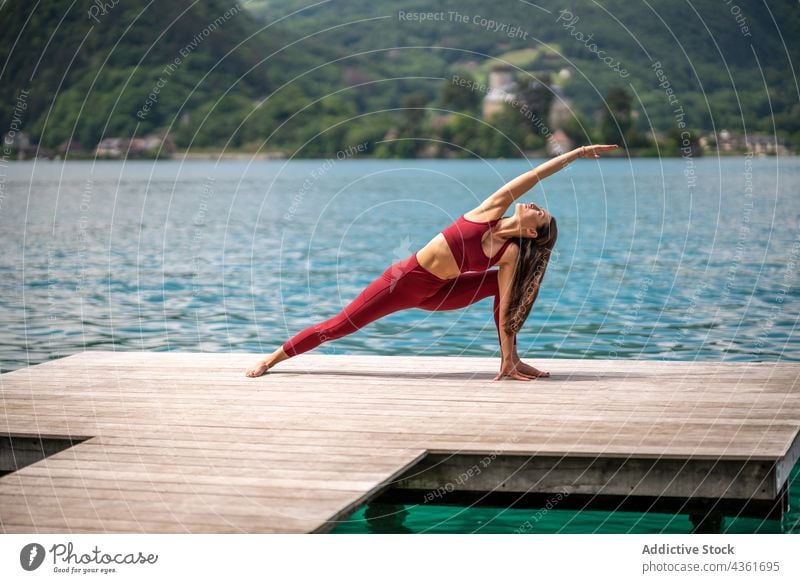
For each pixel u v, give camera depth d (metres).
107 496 3.75
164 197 29.81
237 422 4.89
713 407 5.12
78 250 15.80
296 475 3.99
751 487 4.16
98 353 6.99
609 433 4.58
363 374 6.14
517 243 5.61
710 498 4.29
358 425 4.80
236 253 15.31
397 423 4.83
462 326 9.45
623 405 5.18
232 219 22.00
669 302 10.18
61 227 19.92
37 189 32.97
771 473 4.13
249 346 8.45
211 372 6.23
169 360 6.70
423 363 6.53
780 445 4.33
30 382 5.94
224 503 3.66
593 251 14.79
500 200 5.56
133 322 9.61
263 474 4.01
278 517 3.50
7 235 18.19
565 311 9.81
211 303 10.67
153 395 5.54
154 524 3.44
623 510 4.41
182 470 4.07
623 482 4.24
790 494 4.86
